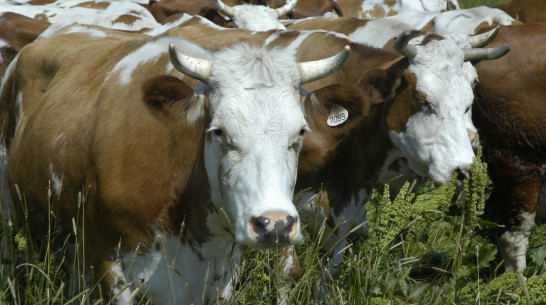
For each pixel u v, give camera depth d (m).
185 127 7.97
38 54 10.45
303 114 7.99
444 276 10.39
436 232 11.39
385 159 11.11
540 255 11.14
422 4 28.31
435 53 10.45
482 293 9.30
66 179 8.78
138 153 8.07
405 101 10.52
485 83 11.89
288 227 6.76
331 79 11.35
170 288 8.20
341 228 11.12
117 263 8.18
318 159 10.82
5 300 9.08
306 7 27.34
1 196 10.84
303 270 9.92
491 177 12.38
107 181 8.05
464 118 10.44
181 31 11.38
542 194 12.41
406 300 9.38
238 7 20.61
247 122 7.11
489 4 44.47
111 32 11.27
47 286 8.25
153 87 7.45
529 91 11.64
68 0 24.48
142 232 8.06
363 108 8.26
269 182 6.95
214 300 8.54
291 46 11.60
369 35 12.15
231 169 7.12
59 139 8.96
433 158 10.30
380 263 9.69
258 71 7.40
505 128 11.86
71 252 9.23
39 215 9.48
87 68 9.54
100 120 8.37
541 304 8.99
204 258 8.23
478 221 11.38
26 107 10.28
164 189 8.03
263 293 8.56
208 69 7.44
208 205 7.86
